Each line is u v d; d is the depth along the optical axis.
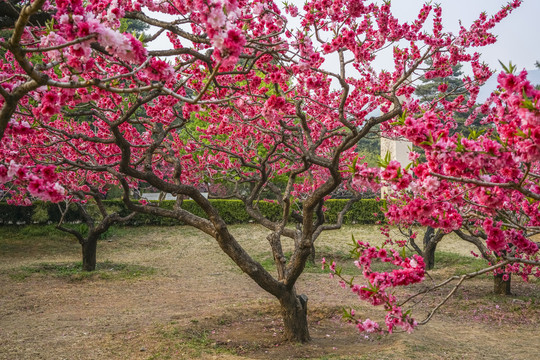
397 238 16.03
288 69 5.02
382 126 7.99
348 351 5.87
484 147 2.70
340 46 4.97
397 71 7.39
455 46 6.62
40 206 16.28
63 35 2.71
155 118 6.89
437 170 2.90
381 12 5.87
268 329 6.96
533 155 2.45
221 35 2.44
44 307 8.23
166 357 5.52
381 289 3.33
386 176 2.92
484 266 11.79
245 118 6.97
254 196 7.54
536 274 7.25
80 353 5.68
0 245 14.35
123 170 5.42
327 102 7.82
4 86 3.37
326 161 5.42
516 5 6.44
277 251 6.62
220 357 5.53
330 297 9.29
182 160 10.32
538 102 2.32
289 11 5.02
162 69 3.00
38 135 7.02
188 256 14.01
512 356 5.63
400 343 5.95
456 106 6.95
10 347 5.91
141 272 11.48
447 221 3.39
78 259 13.28
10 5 4.27
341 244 15.47
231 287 10.25
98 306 8.34
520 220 5.19
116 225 17.91
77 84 2.62
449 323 7.50
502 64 2.50
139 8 4.50
